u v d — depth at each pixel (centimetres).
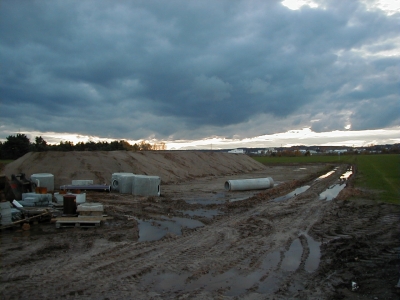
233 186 2264
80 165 2469
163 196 1998
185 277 740
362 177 3188
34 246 958
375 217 1366
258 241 1029
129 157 2842
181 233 1141
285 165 6222
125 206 1600
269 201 1864
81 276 738
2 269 777
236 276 750
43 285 688
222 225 1252
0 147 5697
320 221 1302
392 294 640
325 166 5656
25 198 1373
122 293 652
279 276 750
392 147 14025
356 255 880
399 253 895
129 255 885
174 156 3594
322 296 642
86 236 1072
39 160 2488
